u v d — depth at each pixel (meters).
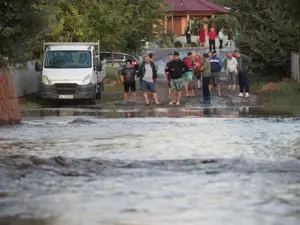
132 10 88.38
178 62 59.53
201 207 14.67
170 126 38.12
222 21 149.25
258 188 16.98
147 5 96.31
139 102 62.94
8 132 34.72
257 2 86.00
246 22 87.56
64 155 24.16
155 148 26.66
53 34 74.56
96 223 13.27
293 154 24.39
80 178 18.80
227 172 19.81
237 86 78.94
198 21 156.00
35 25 39.59
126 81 60.66
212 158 23.06
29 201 15.52
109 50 89.25
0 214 14.17
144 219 13.57
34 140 30.14
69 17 78.62
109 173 19.69
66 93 60.06
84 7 82.19
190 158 23.12
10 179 18.52
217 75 67.81
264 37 85.38
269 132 33.72
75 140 30.08
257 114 50.03
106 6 82.75
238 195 16.05
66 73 60.50
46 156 23.56
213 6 159.38
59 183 17.94
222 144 28.12
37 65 61.97
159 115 49.78
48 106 60.12
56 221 13.47
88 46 63.53
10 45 39.19
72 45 63.53
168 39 136.88
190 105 59.19
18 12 38.00
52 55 62.09
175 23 160.00
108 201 15.43
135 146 27.42
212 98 65.88
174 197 15.84
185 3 157.38
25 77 67.50
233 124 39.47
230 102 61.66
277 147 26.88
